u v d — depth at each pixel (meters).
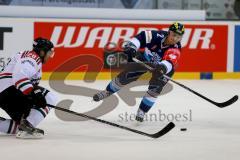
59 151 10.98
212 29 26.69
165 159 10.48
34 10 25.02
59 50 24.92
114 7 28.23
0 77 11.89
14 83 11.49
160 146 11.73
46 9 25.08
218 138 12.88
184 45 26.38
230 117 16.23
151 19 26.30
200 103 19.06
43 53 11.94
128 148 11.45
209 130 14.01
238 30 27.05
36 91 11.41
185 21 26.38
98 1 27.92
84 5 27.72
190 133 13.48
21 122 12.02
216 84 24.92
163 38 14.34
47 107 12.14
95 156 10.62
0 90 11.83
